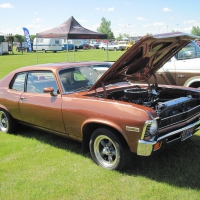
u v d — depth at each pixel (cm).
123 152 354
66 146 476
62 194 332
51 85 438
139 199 310
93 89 413
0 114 562
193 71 684
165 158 404
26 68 497
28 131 568
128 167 372
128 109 337
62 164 408
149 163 390
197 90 447
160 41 368
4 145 496
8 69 1816
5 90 524
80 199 320
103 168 384
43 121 452
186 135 372
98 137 378
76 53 3653
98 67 482
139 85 511
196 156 407
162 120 346
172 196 311
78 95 404
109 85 462
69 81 435
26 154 452
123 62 376
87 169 386
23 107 480
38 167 404
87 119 374
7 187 355
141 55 385
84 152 410
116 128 343
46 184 355
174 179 347
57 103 416
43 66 465
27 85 486
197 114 403
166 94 486
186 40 407
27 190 346
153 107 411
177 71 712
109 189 334
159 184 337
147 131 324
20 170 398
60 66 450
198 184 333
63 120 411
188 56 718
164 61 452
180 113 369
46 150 464
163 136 336
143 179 351
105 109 356
